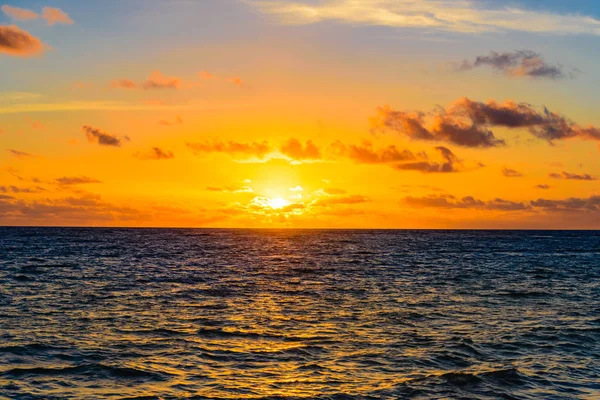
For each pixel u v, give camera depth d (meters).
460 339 27.55
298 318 33.00
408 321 32.25
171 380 20.98
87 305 36.59
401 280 54.75
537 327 30.75
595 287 49.97
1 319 31.19
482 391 20.09
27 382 20.45
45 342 25.98
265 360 23.78
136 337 27.48
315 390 20.00
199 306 37.06
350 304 38.53
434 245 143.62
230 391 19.84
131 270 62.75
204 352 24.89
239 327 30.20
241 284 50.31
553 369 22.81
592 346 26.66
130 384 20.50
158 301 38.97
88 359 23.36
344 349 25.66
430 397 19.45
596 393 20.05
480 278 57.28
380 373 22.11
